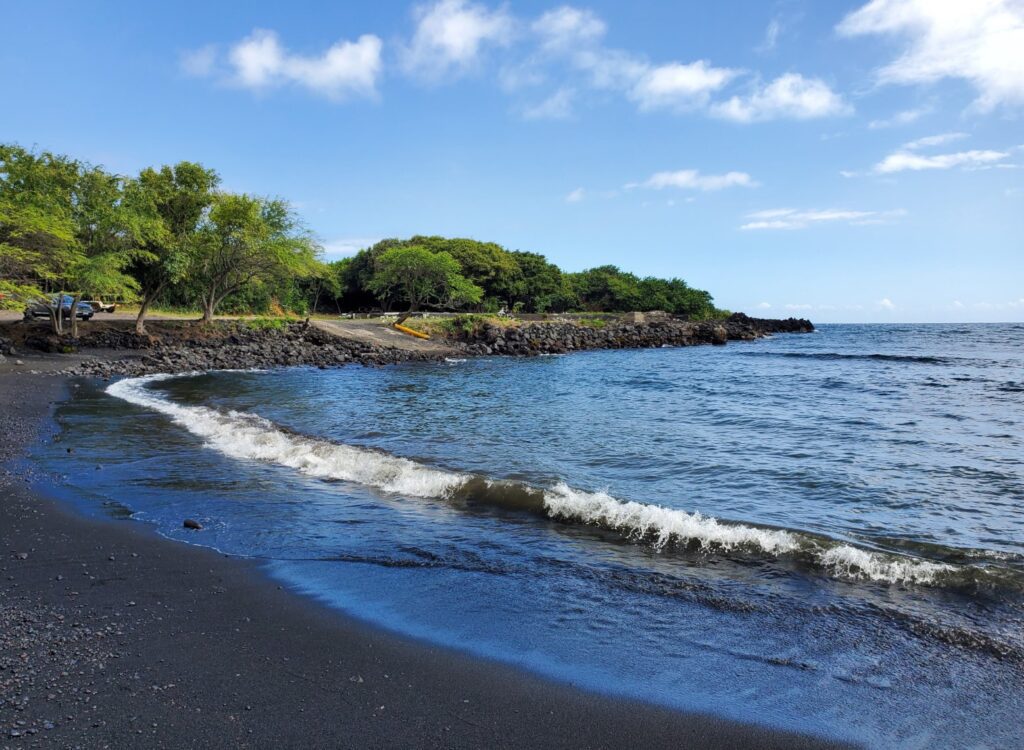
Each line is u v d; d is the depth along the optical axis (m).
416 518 8.36
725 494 10.06
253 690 4.25
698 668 4.68
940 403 22.31
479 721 3.97
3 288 27.50
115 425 14.91
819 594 6.03
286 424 16.34
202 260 39.34
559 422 17.31
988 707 4.18
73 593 5.82
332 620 5.39
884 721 4.03
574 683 4.45
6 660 4.55
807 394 25.14
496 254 84.00
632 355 50.78
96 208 32.78
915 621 5.43
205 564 6.62
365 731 3.82
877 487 10.52
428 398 22.69
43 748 3.54
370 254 77.56
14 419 15.29
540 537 7.70
